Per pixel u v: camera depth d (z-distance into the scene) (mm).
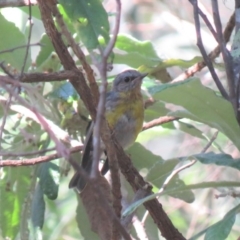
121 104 9898
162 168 7551
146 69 9273
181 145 12602
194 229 11820
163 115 9555
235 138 6188
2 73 8242
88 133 7746
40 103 8234
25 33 9203
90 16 6879
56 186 8320
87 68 5676
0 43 8430
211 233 5613
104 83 4070
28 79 5746
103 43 7969
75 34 8477
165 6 13836
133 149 9492
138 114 9906
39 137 8344
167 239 6535
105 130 5480
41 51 8664
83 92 5852
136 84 9828
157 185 8375
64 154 3758
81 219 9195
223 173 12180
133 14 14703
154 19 14930
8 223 8719
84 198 8023
